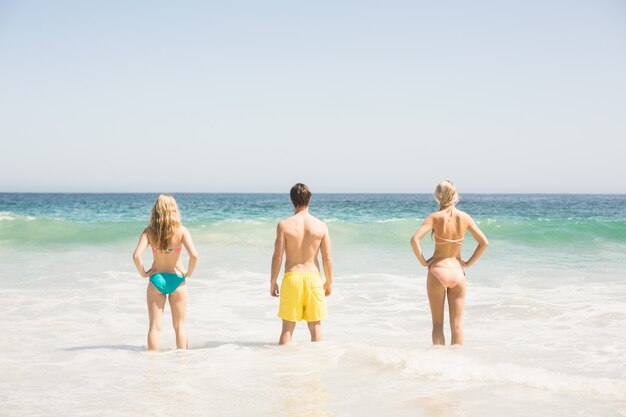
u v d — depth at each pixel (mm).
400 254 13625
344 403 3816
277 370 4652
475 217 32750
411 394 3984
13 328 6684
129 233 17219
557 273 10805
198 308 8031
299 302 5613
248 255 13500
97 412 3686
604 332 6336
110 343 5957
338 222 19188
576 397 3893
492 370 4492
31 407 3787
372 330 6668
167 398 3963
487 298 8453
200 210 38562
